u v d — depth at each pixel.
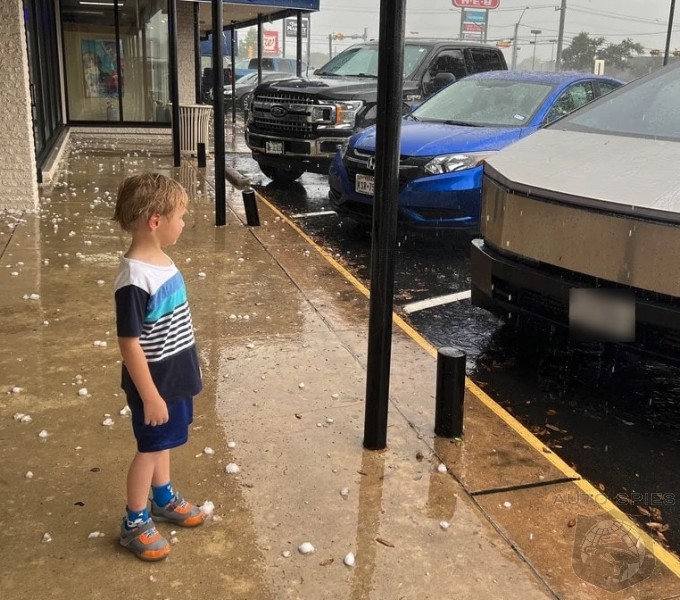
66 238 7.16
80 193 9.52
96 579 2.58
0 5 7.67
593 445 3.80
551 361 4.87
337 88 10.41
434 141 7.18
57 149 12.09
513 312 4.59
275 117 10.52
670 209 3.67
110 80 16.41
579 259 4.04
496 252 4.67
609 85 8.66
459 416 3.63
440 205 7.00
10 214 8.12
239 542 2.81
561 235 4.12
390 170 3.16
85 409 3.78
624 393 4.43
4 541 2.76
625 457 3.70
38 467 3.25
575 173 4.34
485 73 8.94
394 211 3.21
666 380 4.62
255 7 16.55
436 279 6.67
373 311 3.33
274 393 4.05
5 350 4.48
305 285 6.03
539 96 8.00
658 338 3.82
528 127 7.61
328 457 3.42
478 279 4.80
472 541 2.87
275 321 5.17
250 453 3.43
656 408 4.25
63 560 2.67
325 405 3.94
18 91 8.05
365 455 3.45
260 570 2.66
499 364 4.80
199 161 12.38
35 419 3.67
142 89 16.73
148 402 2.48
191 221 8.20
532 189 4.28
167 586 2.57
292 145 10.39
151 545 2.68
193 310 5.31
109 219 8.05
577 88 8.26
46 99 12.50
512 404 4.24
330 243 7.86
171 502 2.87
